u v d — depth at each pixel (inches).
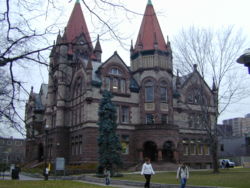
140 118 1982.0
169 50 2110.0
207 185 859.4
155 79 2005.4
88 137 1792.6
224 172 1425.9
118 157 1430.9
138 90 2036.2
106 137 1446.9
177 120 2158.0
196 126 2246.6
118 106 1935.3
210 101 2290.8
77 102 1999.3
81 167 1684.3
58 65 433.4
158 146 1831.9
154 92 1991.9
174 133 1893.5
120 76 1990.7
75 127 1984.5
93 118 1829.5
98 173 1432.1
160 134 1847.9
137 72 2086.6
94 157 1785.2
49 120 2253.9
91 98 1835.6
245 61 353.4
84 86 1911.9
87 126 1800.0
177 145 1898.4
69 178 1430.9
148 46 2103.8
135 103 2007.9
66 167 1721.2
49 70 427.5
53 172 1699.1
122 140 1900.8
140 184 986.7
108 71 1948.8
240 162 3065.9
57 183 933.2
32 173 1859.0
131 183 1031.6
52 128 2174.0
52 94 2299.5
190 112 2231.8
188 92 2266.2
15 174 1346.0
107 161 1400.1
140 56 2074.3
